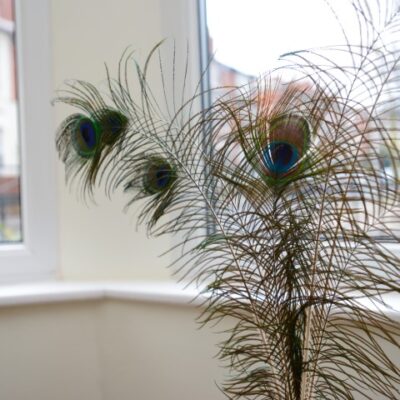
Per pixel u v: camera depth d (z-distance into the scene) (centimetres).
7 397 70
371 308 54
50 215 78
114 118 52
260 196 46
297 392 47
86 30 76
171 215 73
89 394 73
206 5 74
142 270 75
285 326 46
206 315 64
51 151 78
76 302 72
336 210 46
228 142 47
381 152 52
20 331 70
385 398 54
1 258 77
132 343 70
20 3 78
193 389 66
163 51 73
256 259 47
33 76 78
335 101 45
